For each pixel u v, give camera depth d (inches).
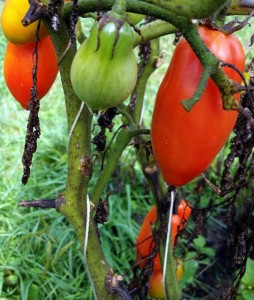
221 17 10.1
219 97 9.8
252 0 10.9
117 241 25.2
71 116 11.1
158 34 11.9
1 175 28.8
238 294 20.7
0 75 36.0
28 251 24.2
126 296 12.4
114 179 27.0
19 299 22.8
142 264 17.6
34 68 10.7
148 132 12.7
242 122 13.1
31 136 11.2
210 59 8.9
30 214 25.8
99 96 8.8
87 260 12.4
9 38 11.5
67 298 22.4
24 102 12.7
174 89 10.0
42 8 9.8
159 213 16.1
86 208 12.0
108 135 28.4
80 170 11.5
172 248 16.9
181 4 8.3
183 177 10.6
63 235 24.7
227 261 24.5
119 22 8.3
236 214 23.2
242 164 13.1
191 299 23.4
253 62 11.9
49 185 28.4
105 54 8.4
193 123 9.9
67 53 10.4
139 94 16.7
